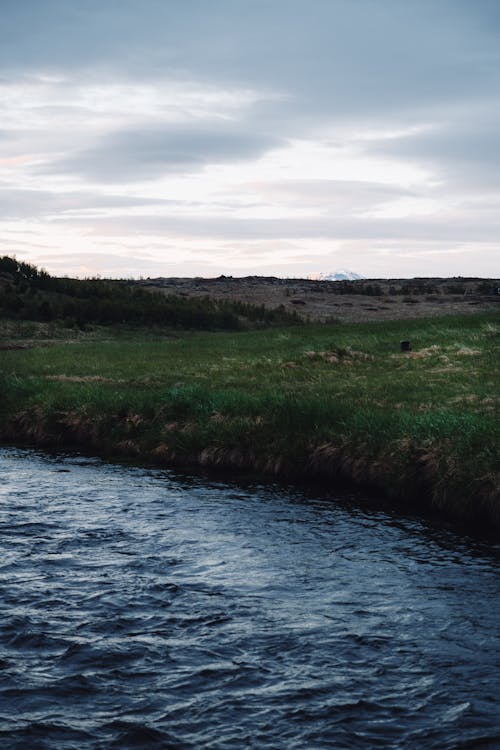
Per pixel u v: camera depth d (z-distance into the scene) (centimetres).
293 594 1134
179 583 1174
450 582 1188
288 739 761
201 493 1761
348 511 1602
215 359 3481
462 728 778
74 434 2422
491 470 1541
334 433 1925
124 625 1015
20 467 2048
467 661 920
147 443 2191
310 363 3198
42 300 5966
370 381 2723
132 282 9875
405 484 1672
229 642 969
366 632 1000
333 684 866
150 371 3184
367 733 771
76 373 3206
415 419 1897
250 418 2128
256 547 1362
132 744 752
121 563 1264
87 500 1695
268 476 1917
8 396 2722
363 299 8394
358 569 1249
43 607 1070
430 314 7156
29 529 1458
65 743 752
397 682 870
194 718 798
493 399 2241
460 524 1506
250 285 9794
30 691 845
